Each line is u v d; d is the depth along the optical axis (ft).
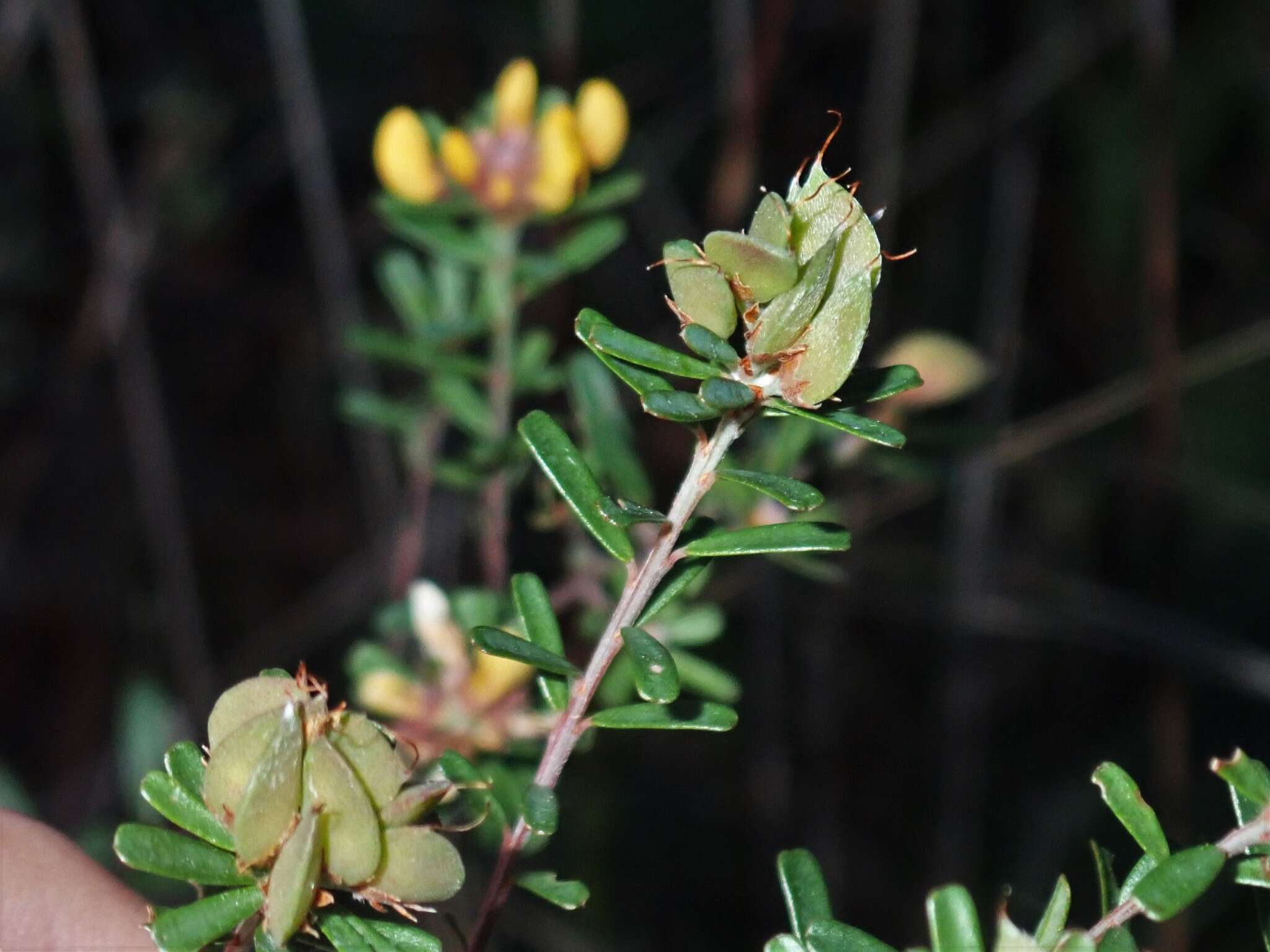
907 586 2.22
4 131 2.63
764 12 2.10
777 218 0.84
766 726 2.06
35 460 2.44
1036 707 2.37
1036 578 2.27
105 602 2.29
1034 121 2.45
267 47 2.90
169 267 2.71
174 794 0.84
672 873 2.06
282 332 2.74
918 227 2.66
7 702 2.18
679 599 1.11
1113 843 2.12
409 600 1.25
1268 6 2.74
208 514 2.52
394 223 1.22
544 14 2.79
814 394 0.85
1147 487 2.31
